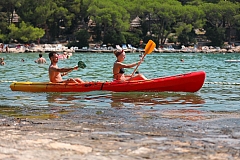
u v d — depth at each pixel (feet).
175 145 21.26
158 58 159.53
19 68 89.86
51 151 20.10
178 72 82.79
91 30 297.33
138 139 22.54
